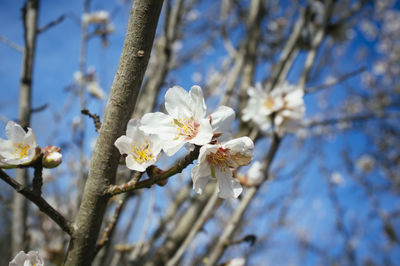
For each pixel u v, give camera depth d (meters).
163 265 0.46
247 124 0.52
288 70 0.50
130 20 0.23
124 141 0.23
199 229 0.36
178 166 0.23
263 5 0.59
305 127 0.58
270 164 0.40
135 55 0.23
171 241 0.47
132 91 0.23
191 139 0.23
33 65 0.38
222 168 0.24
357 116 0.61
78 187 0.43
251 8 0.59
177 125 0.24
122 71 0.23
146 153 0.23
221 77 0.63
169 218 0.51
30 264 0.24
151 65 0.55
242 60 0.52
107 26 0.60
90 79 0.59
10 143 0.24
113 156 0.23
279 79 0.51
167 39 0.48
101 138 0.23
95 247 0.24
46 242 0.48
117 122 0.23
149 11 0.22
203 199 0.49
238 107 0.54
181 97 0.24
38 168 0.23
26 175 0.37
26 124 0.26
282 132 0.41
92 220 0.23
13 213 0.37
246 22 0.62
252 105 0.45
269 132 0.53
